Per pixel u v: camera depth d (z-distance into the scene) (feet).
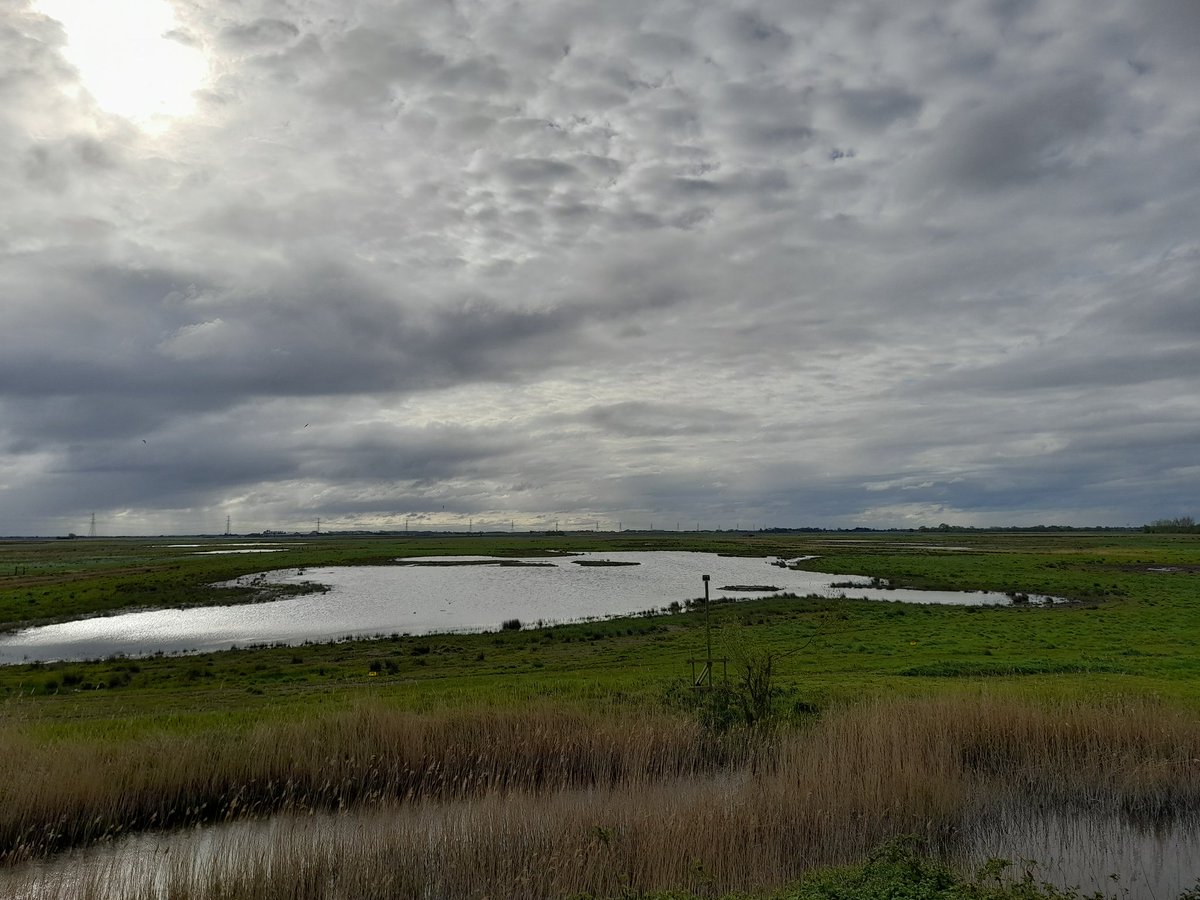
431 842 32.55
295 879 29.32
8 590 196.65
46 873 32.27
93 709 65.67
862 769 39.93
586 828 32.86
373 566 310.24
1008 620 129.80
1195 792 41.32
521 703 55.31
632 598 194.39
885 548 442.50
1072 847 36.09
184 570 260.42
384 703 55.67
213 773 41.47
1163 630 115.75
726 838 32.24
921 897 26.04
